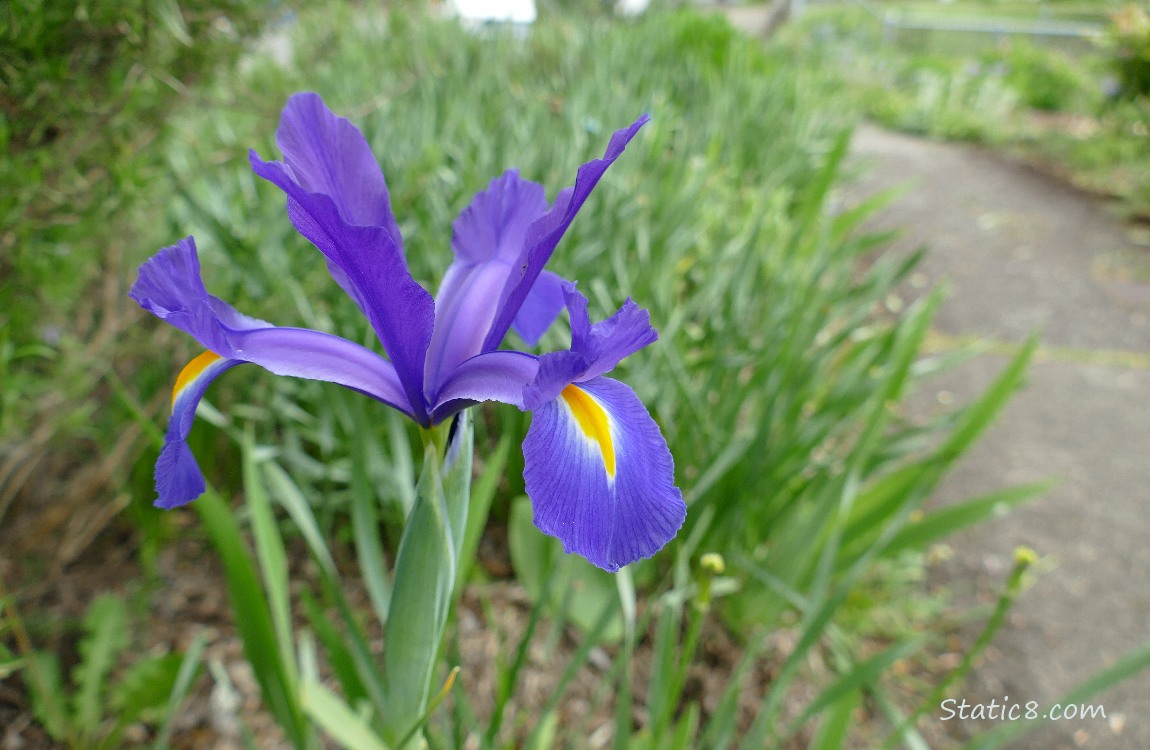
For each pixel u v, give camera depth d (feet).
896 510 1.00
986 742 0.73
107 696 0.87
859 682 0.72
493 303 0.47
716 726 0.75
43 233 0.81
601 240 1.21
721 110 2.17
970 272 2.44
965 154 3.81
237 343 0.42
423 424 0.45
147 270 0.40
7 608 0.80
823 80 3.89
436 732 0.74
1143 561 1.30
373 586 0.74
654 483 0.40
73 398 0.90
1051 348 2.01
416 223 1.14
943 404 1.74
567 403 0.41
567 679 0.75
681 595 0.79
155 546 1.06
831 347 1.12
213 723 0.88
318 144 0.44
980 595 1.23
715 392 1.21
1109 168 3.40
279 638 0.64
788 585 0.99
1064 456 1.57
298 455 1.05
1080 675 1.09
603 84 2.03
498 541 1.17
